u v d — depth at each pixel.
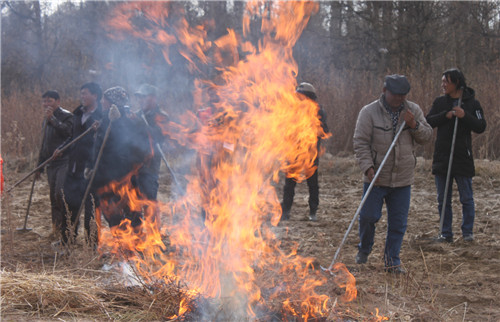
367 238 5.77
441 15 22.17
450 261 5.99
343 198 10.00
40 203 9.61
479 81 14.40
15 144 14.05
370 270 5.60
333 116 14.35
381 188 5.63
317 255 6.24
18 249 6.39
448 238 6.87
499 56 20.67
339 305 4.55
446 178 6.88
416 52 21.77
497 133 12.38
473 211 6.86
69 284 4.63
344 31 23.30
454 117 6.88
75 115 6.75
